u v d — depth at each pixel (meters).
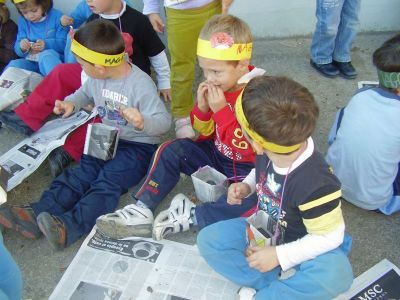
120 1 2.15
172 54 2.04
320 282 1.25
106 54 1.65
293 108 1.09
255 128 1.12
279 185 1.26
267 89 1.12
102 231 1.62
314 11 2.69
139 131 1.86
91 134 1.78
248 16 2.72
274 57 2.66
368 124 1.52
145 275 1.51
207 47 1.48
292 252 1.25
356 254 1.58
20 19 2.56
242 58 1.51
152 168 1.71
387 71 1.46
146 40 2.22
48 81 2.15
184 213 1.63
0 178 1.61
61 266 1.60
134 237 1.63
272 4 2.67
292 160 1.20
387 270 1.48
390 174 1.57
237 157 1.68
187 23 1.91
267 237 1.41
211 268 1.52
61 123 2.14
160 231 1.59
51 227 1.55
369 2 2.66
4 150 2.16
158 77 2.36
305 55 2.66
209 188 1.64
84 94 1.94
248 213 1.51
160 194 1.72
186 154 1.74
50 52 2.46
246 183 1.52
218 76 1.52
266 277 1.39
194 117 1.71
